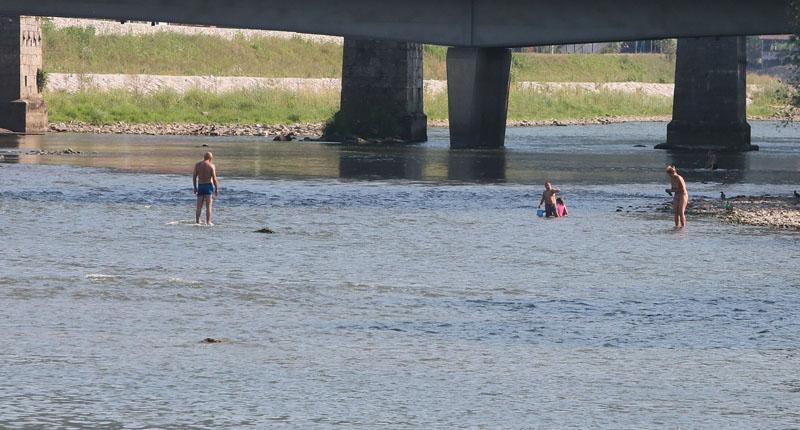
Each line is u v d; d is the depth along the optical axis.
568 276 97.12
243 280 93.19
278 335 74.88
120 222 124.12
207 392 62.31
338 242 113.56
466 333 76.19
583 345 73.44
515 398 62.00
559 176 184.62
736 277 97.38
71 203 138.75
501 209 141.12
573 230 123.94
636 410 60.25
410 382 64.69
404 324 78.50
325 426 57.28
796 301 87.69
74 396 61.19
